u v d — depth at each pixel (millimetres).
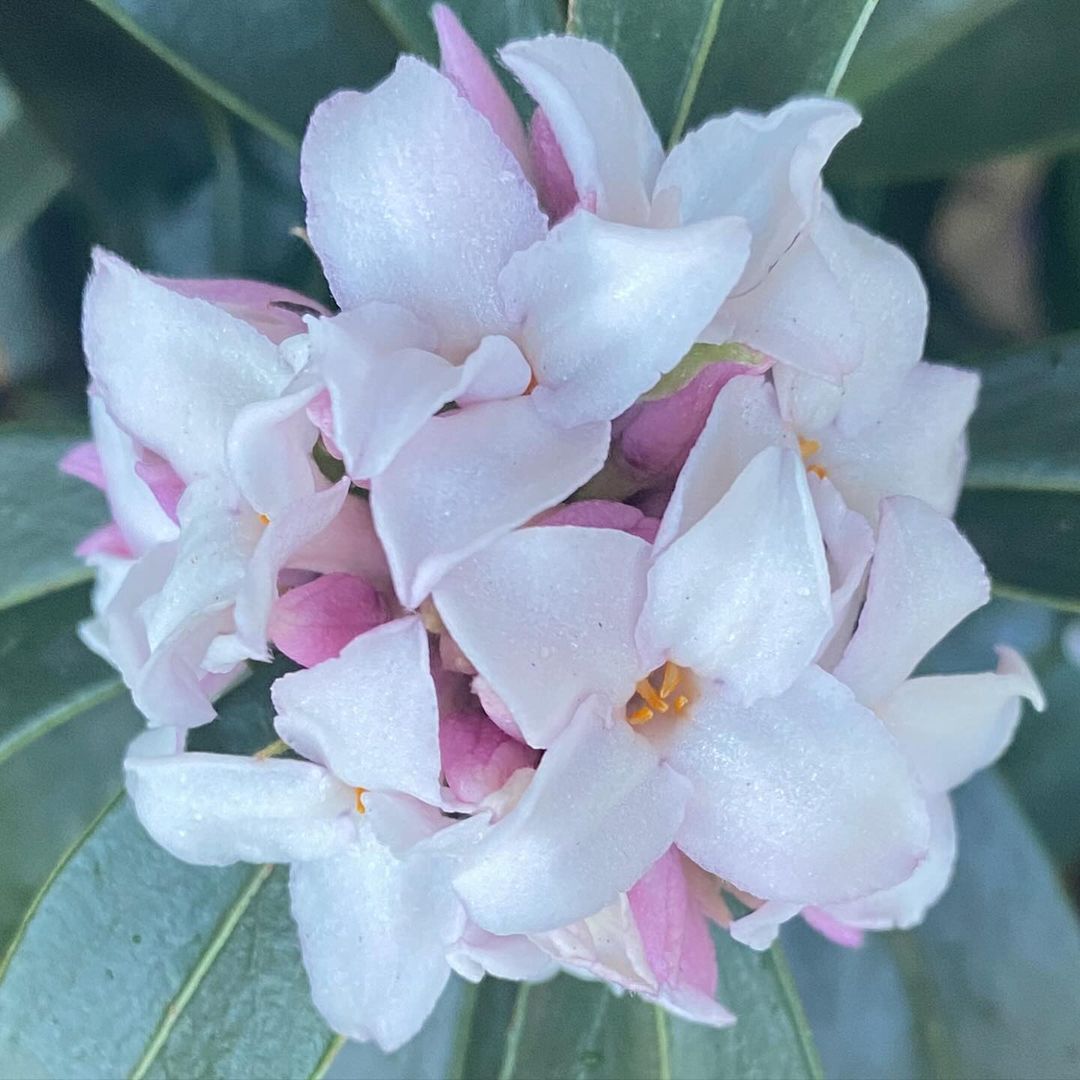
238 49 96
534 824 69
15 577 105
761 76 89
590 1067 105
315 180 72
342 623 74
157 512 87
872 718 75
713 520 70
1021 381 106
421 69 71
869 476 87
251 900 96
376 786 73
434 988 82
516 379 72
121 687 107
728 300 72
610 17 88
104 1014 95
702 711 76
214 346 78
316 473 74
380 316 71
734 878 77
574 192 76
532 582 70
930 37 105
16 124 114
